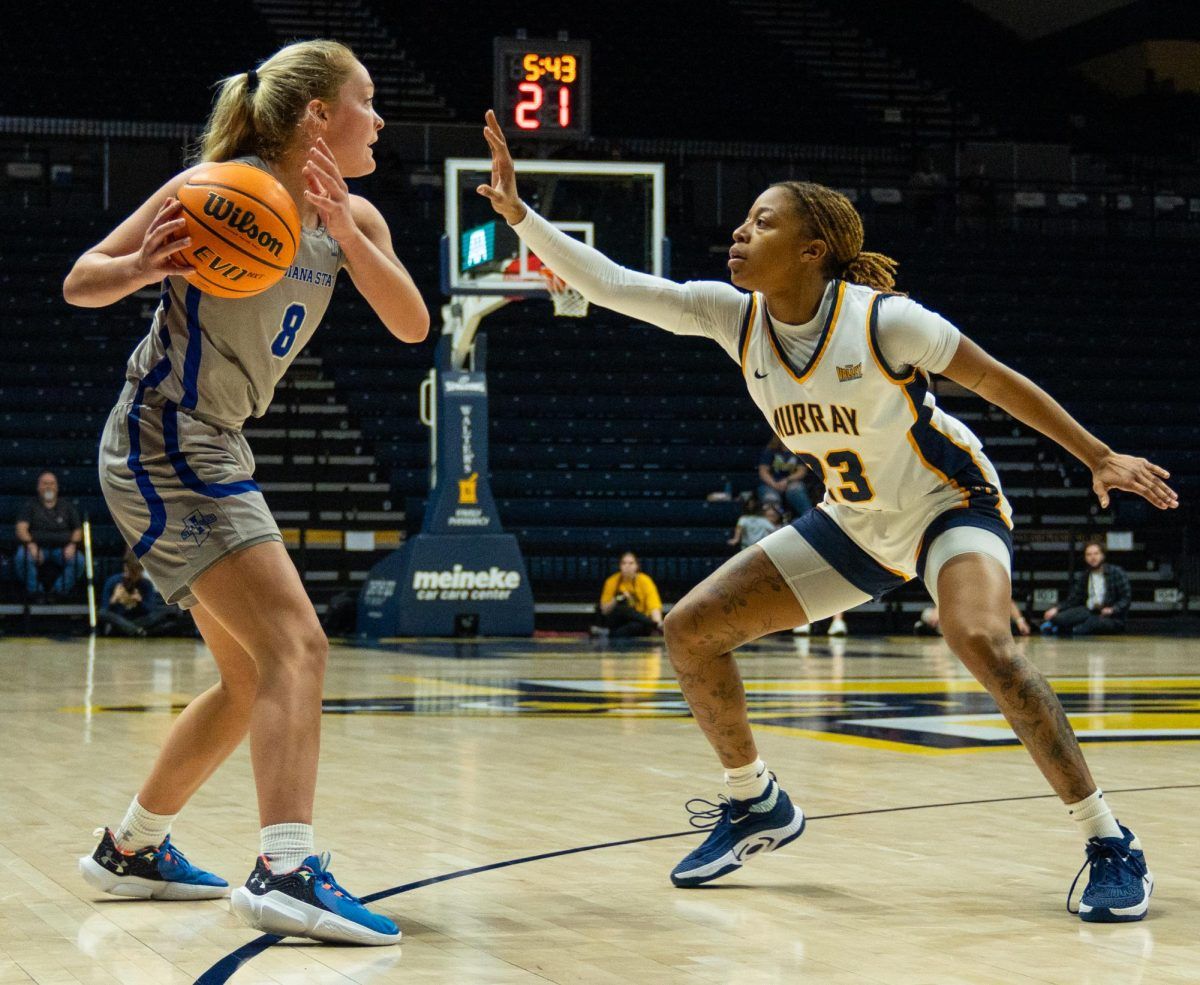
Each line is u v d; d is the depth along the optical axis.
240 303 2.92
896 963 2.68
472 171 13.16
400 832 3.96
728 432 18.31
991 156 24.95
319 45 3.07
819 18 28.89
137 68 23.67
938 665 11.01
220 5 25.53
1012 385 3.19
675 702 7.85
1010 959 2.71
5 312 18.77
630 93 25.66
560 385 18.70
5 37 23.61
